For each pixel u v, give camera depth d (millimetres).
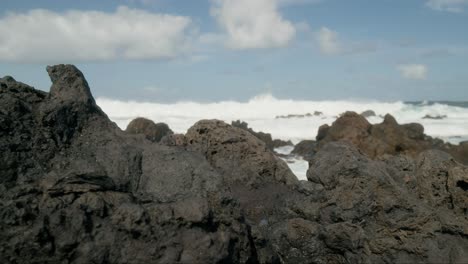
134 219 6250
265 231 8789
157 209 6512
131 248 6195
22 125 7203
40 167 6945
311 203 8742
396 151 28359
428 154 8883
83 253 6066
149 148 7809
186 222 6445
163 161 7570
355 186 8305
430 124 46156
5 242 5984
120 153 7457
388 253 7723
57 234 6113
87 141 7574
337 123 30859
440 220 7793
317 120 49031
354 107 58469
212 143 10930
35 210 6223
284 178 10781
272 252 7770
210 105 55562
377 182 8148
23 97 7691
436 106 58969
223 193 7199
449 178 8219
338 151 8883
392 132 29188
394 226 7809
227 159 10750
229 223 6926
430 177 8586
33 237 5949
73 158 7219
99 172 6816
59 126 7434
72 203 6375
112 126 8086
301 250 8375
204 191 7223
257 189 10320
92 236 6199
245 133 11086
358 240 7816
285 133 41406
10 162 6754
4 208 6082
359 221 8133
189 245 6332
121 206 6391
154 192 7172
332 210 8406
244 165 10688
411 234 7719
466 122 47094
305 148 31062
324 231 8125
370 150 27766
